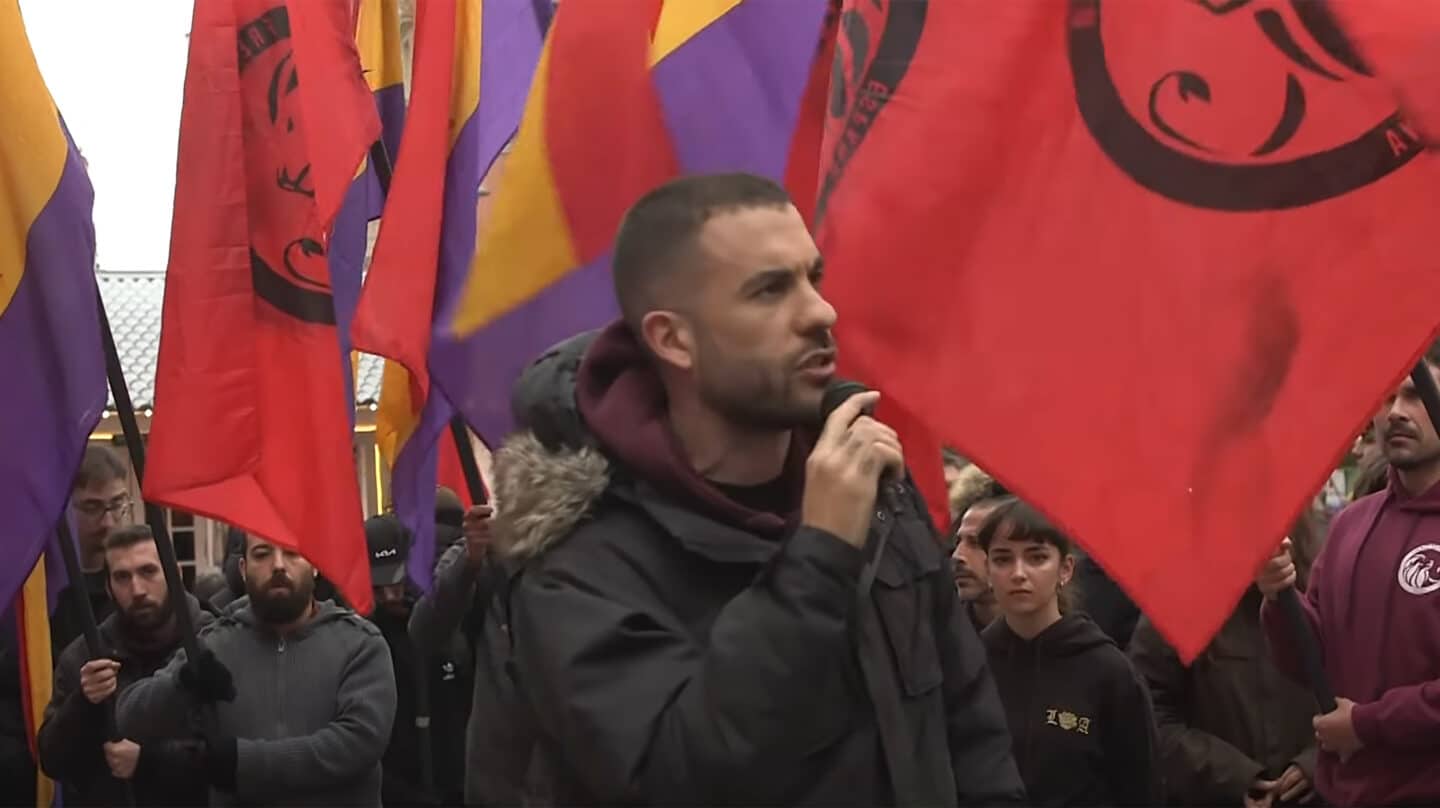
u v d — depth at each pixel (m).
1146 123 2.48
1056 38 2.53
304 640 4.48
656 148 3.80
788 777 1.83
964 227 2.50
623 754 1.81
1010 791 2.17
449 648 5.18
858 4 2.59
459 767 5.16
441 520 5.75
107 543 4.59
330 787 4.32
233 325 3.83
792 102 3.77
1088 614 4.83
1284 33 2.46
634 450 1.97
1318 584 3.74
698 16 3.82
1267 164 2.43
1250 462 2.34
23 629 4.45
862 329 2.48
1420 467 3.53
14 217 3.65
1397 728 3.28
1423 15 2.42
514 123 4.24
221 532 12.98
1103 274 2.45
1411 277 2.34
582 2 3.85
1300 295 2.38
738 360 1.93
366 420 13.07
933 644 2.07
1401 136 2.39
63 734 3.99
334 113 4.04
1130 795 4.06
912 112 2.54
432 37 4.06
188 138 3.87
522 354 3.84
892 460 1.88
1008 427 2.43
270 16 3.96
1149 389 2.40
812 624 1.79
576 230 3.82
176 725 4.14
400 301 3.94
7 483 3.58
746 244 1.93
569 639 1.89
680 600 1.95
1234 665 4.34
